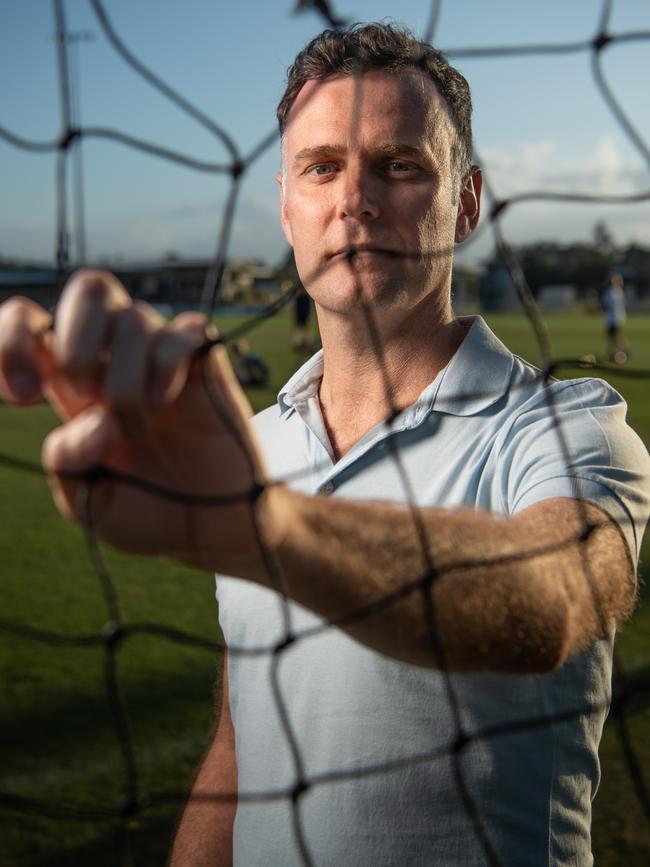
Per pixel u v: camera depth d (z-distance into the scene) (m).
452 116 1.52
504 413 1.41
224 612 1.54
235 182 0.90
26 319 0.79
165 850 2.51
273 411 1.74
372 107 1.42
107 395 0.73
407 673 1.30
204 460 0.81
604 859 2.43
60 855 2.49
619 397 1.42
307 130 1.46
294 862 1.36
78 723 3.19
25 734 3.11
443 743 1.28
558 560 1.06
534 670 1.03
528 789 1.27
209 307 0.88
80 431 0.75
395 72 1.44
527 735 1.28
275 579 0.89
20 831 2.59
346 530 0.96
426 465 1.42
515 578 1.00
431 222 1.47
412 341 1.55
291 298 0.81
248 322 0.79
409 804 1.28
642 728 3.02
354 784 1.31
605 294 18.78
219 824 1.55
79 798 2.72
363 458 1.46
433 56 1.47
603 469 1.25
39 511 6.39
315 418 1.63
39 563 5.12
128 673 3.62
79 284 0.74
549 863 1.27
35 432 9.88
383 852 1.28
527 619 1.00
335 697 1.34
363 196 1.43
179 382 0.75
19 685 3.49
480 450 1.39
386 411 1.57
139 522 0.81
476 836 1.26
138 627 0.98
